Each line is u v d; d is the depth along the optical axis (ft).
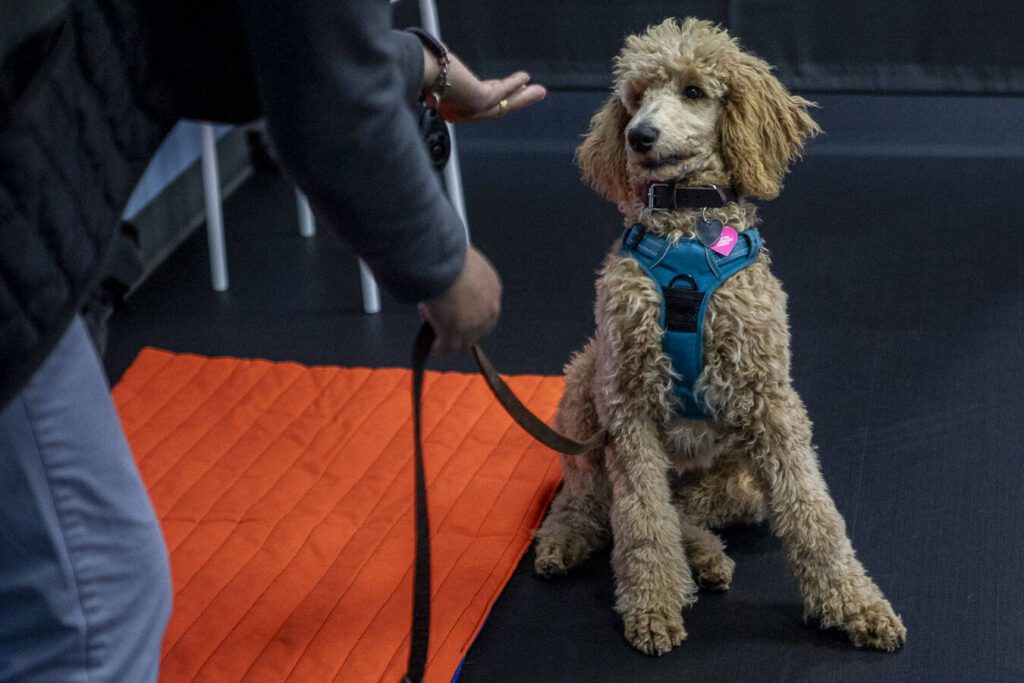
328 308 9.72
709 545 6.22
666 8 12.02
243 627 5.96
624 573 5.88
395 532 6.66
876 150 12.10
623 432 5.81
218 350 9.12
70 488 3.12
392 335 9.22
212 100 3.01
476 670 5.71
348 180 2.75
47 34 2.69
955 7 11.62
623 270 5.65
